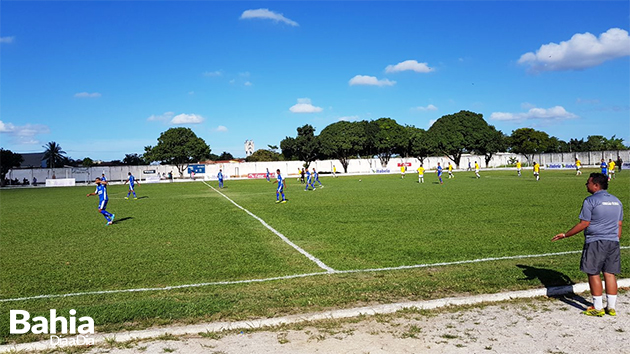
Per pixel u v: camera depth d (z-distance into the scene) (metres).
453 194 26.30
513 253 9.73
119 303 6.60
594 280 5.84
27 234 14.50
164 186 52.81
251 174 80.50
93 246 12.04
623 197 22.19
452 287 6.95
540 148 100.81
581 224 5.85
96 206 25.31
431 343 5.02
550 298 6.53
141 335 5.32
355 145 93.38
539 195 24.06
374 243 11.35
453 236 12.09
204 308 6.20
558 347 4.87
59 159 111.00
